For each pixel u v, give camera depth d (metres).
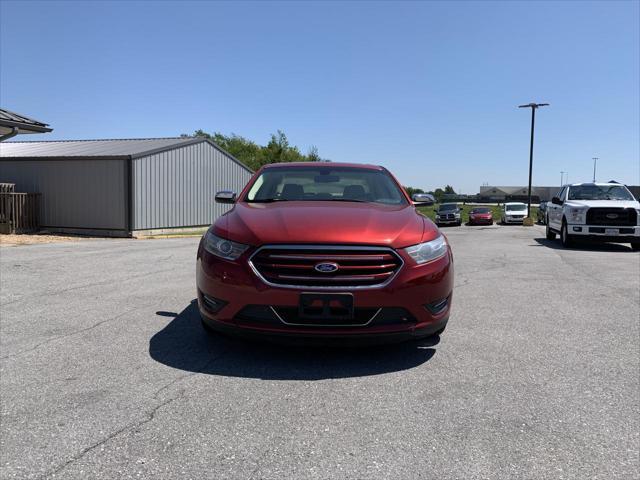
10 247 12.00
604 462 2.40
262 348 4.07
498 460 2.41
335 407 2.98
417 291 3.59
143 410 2.91
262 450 2.48
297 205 4.39
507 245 14.20
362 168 5.64
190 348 4.05
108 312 5.21
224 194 5.36
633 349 4.16
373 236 3.60
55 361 3.72
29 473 2.26
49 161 17.89
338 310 3.45
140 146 19.69
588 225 12.78
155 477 2.24
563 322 5.02
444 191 144.62
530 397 3.15
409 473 2.29
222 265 3.62
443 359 3.86
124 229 17.25
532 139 32.88
